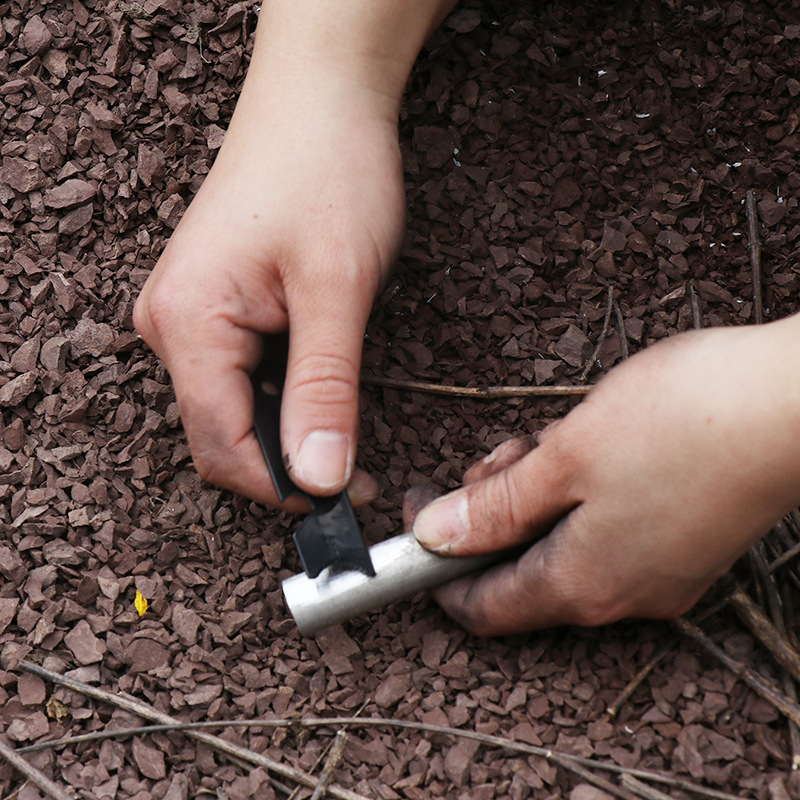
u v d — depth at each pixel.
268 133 0.62
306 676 0.61
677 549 0.57
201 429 0.60
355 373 0.60
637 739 0.59
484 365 0.66
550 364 0.66
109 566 0.63
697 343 0.57
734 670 0.60
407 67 0.65
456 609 0.60
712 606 0.60
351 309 0.60
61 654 0.61
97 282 0.67
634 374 0.57
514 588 0.59
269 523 0.63
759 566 0.61
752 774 0.58
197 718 0.60
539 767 0.59
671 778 0.58
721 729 0.59
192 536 0.63
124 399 0.65
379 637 0.62
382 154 0.63
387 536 0.63
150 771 0.59
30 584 0.62
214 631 0.61
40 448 0.64
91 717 0.60
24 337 0.66
